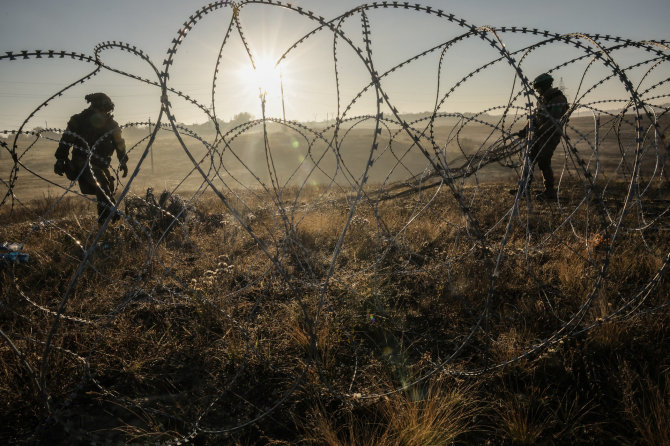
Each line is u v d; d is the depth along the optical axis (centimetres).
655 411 210
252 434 223
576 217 584
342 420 230
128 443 215
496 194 817
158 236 590
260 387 260
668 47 198
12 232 559
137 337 302
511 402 223
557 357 264
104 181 588
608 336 274
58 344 286
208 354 292
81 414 236
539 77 625
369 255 495
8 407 233
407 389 250
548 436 211
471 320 332
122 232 576
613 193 748
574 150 214
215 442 217
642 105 208
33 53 188
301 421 229
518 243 491
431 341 307
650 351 264
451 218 628
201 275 444
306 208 760
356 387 256
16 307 345
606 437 208
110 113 608
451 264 423
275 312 356
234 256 509
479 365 272
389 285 401
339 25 195
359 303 359
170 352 295
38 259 465
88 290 380
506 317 324
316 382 254
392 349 299
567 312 328
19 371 259
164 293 391
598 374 252
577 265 398
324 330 298
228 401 249
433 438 205
